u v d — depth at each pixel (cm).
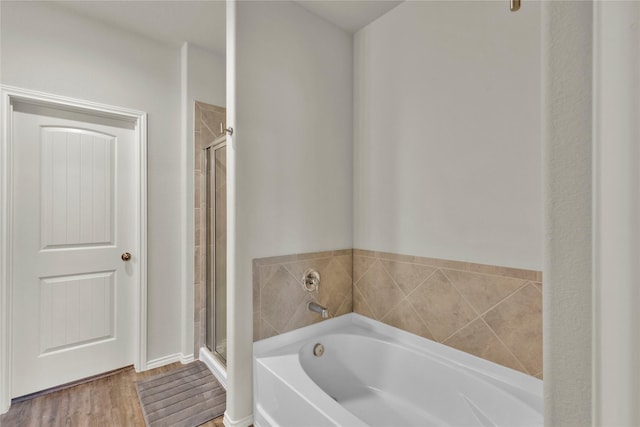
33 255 204
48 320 210
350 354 202
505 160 150
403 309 196
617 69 27
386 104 207
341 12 207
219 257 242
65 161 217
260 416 171
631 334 27
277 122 189
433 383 169
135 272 243
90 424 179
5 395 189
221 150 237
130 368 242
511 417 137
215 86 274
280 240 190
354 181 230
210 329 255
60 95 208
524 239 144
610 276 28
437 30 178
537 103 140
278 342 188
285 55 193
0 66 189
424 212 185
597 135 29
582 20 32
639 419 26
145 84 245
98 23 226
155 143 249
